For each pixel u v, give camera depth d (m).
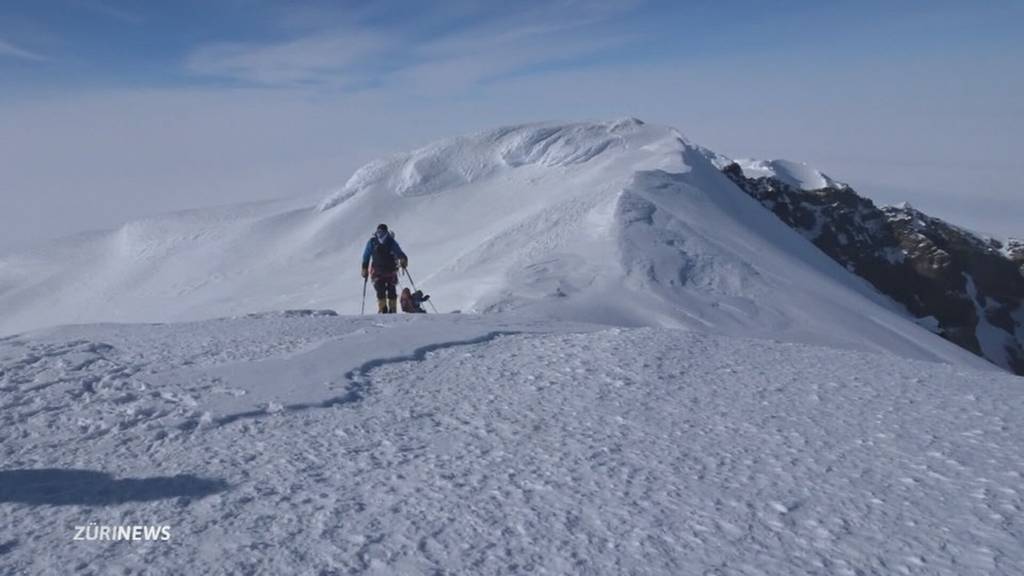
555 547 3.94
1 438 5.93
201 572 3.72
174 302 91.19
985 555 3.81
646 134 100.25
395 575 3.66
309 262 91.19
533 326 11.73
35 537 4.17
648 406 6.72
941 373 8.10
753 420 6.26
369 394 7.29
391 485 4.85
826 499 4.55
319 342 9.71
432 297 37.38
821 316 33.94
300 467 5.23
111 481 5.00
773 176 119.50
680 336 9.82
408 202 98.94
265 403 6.81
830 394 7.09
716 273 36.72
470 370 8.20
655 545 3.96
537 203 82.25
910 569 3.69
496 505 4.50
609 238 39.59
